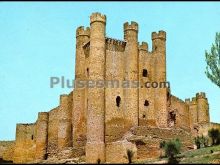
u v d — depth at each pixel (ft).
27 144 270.87
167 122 252.83
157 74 254.68
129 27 250.98
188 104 275.39
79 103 249.55
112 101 238.48
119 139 233.96
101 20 241.35
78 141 243.81
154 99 252.01
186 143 233.96
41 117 265.34
